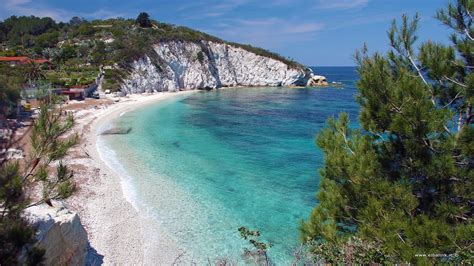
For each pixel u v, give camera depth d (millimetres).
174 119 56938
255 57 134500
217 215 20859
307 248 11156
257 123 54938
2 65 65438
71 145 8648
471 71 9109
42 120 8234
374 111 9625
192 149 36844
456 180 8695
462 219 8562
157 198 23031
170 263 15914
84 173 26031
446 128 8727
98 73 85562
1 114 7617
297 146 39062
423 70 9711
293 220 20375
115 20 142000
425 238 8094
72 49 102312
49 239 11352
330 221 10875
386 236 8695
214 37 132750
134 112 62344
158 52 105500
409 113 8500
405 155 9602
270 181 27109
